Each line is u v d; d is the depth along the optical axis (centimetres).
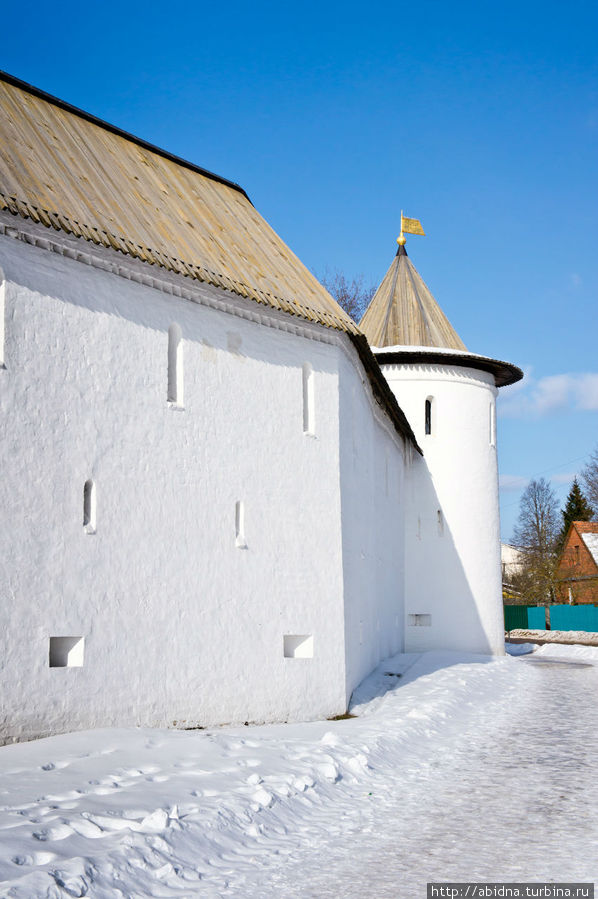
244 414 1313
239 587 1270
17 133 1157
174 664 1154
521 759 1095
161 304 1191
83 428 1062
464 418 2703
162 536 1158
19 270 1002
